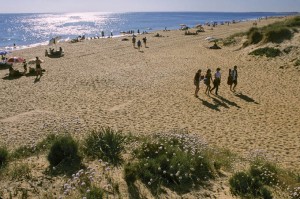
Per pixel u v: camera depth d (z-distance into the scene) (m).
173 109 16.77
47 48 44.78
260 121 15.02
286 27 31.22
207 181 7.82
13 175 7.32
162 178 7.47
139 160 8.25
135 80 23.08
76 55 36.31
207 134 13.30
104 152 8.73
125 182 7.15
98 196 6.28
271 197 7.18
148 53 36.44
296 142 12.48
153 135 11.49
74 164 7.99
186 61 30.28
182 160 8.11
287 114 15.95
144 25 152.00
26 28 135.00
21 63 32.41
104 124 14.42
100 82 22.61
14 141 12.18
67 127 13.16
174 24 160.25
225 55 32.28
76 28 132.50
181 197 6.86
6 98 19.08
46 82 23.02
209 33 62.03
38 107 17.23
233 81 20.03
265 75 23.81
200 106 17.27
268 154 10.60
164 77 23.92
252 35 32.50
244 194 7.23
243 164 9.49
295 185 7.96
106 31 110.88
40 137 12.52
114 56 34.88
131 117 15.52
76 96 19.28
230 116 15.70
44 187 6.80
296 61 25.50
